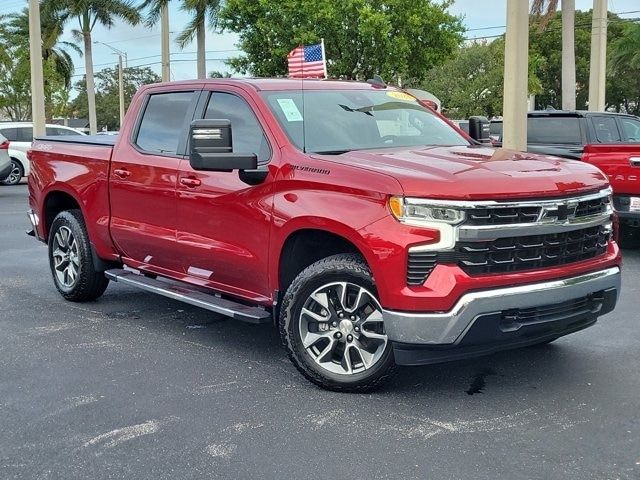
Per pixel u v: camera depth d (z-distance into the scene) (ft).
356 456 12.59
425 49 82.48
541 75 161.79
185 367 17.34
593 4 73.10
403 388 15.78
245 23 85.46
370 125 18.25
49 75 139.74
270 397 15.37
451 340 13.67
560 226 14.47
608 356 17.83
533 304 14.10
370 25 76.07
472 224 13.65
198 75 91.76
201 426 13.92
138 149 20.42
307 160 15.79
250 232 16.67
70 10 120.98
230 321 21.49
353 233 14.33
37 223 24.76
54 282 24.54
